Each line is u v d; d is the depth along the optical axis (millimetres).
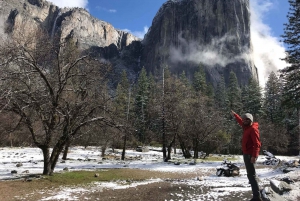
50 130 13578
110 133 21984
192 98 37688
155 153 45062
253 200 4688
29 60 12578
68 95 14672
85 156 33844
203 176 16359
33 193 10688
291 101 23875
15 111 12453
